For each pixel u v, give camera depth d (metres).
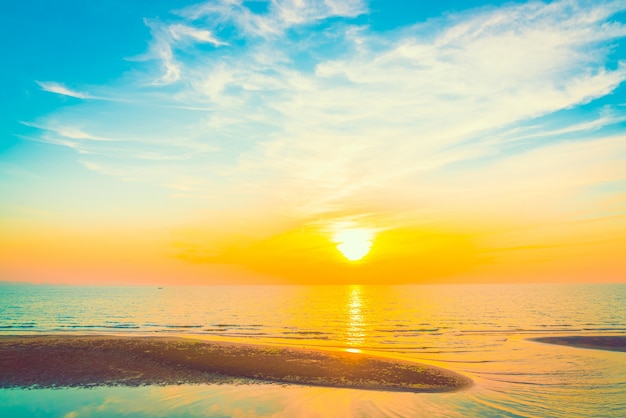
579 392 18.92
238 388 19.28
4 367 22.14
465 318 62.41
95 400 16.98
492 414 15.71
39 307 85.00
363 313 74.75
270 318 64.19
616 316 64.19
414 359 27.66
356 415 15.59
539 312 73.62
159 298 145.62
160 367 23.30
